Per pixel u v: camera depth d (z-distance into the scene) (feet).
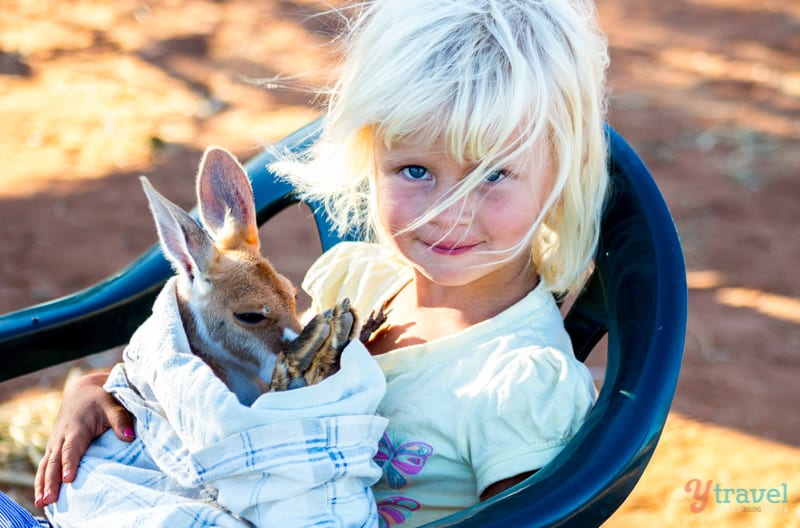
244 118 10.96
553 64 3.54
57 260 8.18
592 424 3.41
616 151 3.93
